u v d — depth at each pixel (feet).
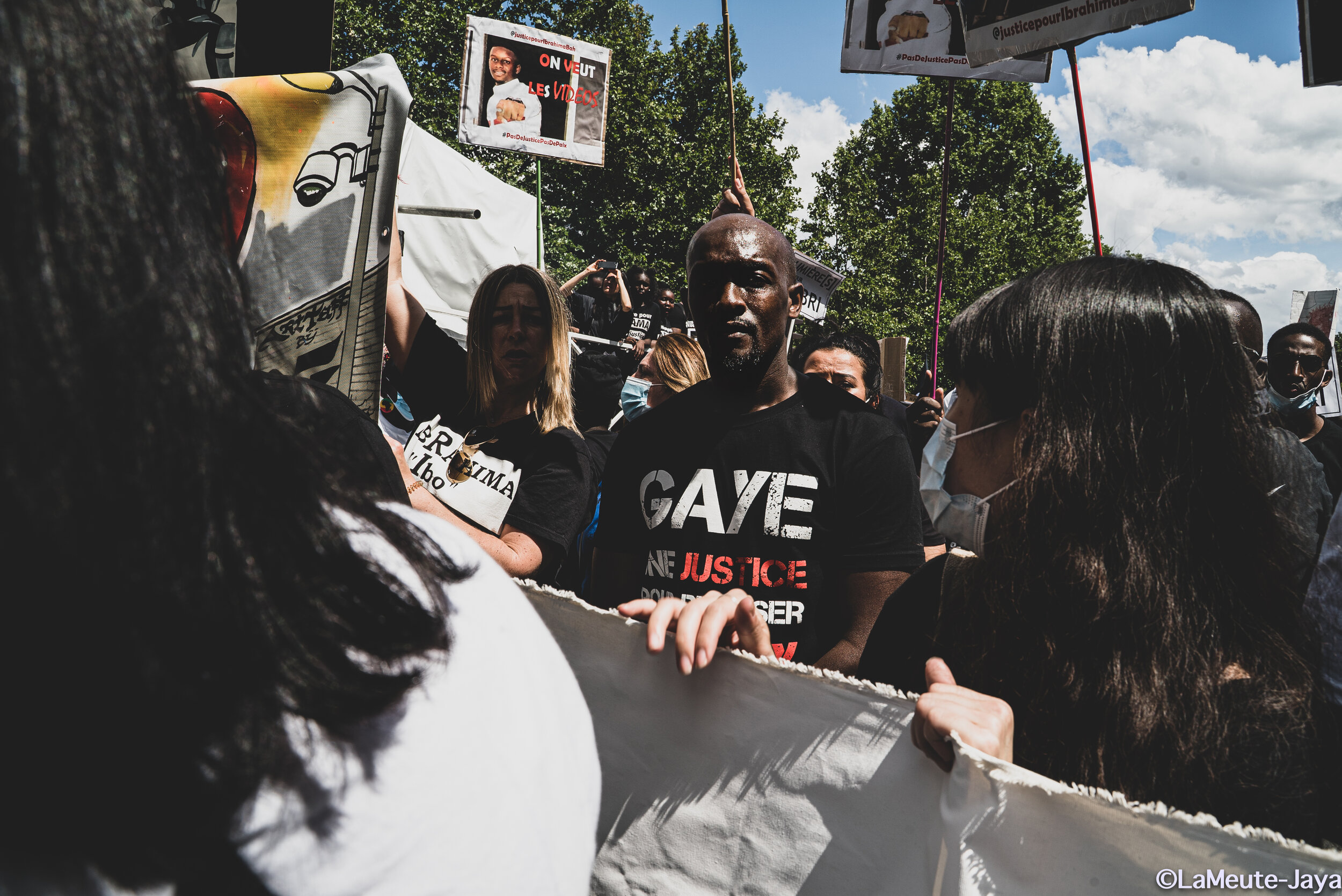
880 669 3.96
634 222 68.39
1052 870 2.52
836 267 85.30
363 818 1.41
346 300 5.33
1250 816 2.68
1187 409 2.99
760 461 5.82
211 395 1.26
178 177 1.29
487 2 58.13
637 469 6.17
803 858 3.30
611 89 67.72
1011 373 3.29
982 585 3.49
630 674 3.82
